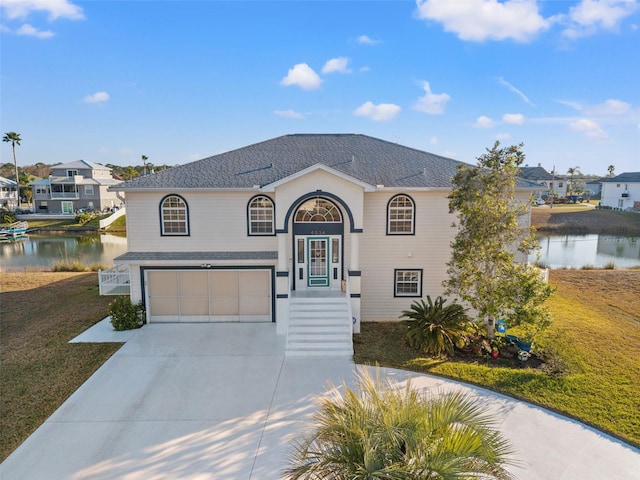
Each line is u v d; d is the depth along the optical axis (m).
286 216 16.52
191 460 9.23
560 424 10.33
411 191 17.80
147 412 11.18
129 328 17.39
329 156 20.66
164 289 18.25
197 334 16.94
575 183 119.56
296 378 13.16
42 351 15.16
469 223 14.63
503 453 6.39
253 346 15.70
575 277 26.56
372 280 18.44
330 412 6.70
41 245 47.56
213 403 11.66
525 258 18.02
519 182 17.75
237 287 18.33
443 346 14.55
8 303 22.03
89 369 13.69
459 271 16.59
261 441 9.91
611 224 56.28
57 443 9.82
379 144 22.23
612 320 17.94
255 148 21.47
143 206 18.08
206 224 18.25
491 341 14.76
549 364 13.61
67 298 22.86
